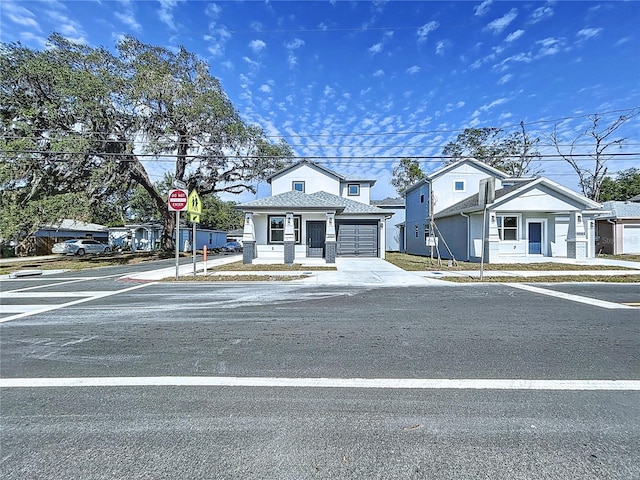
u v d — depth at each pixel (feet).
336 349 15.30
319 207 56.90
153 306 24.72
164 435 8.77
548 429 8.99
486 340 16.46
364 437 8.67
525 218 58.49
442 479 7.16
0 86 62.80
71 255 94.58
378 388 11.46
